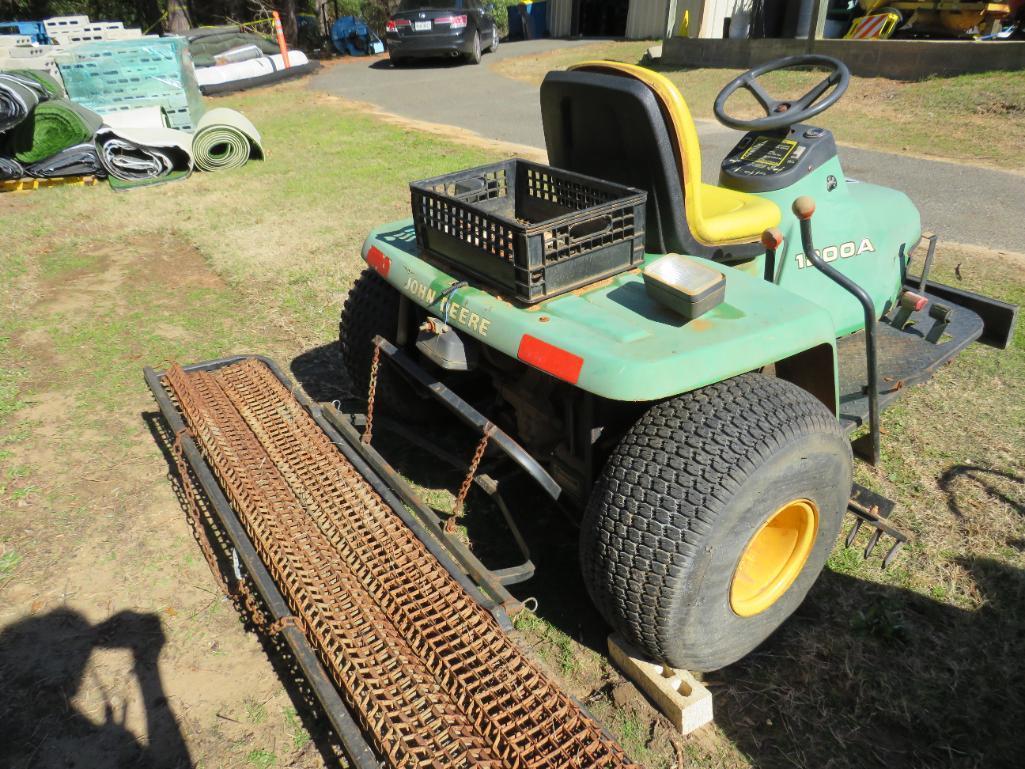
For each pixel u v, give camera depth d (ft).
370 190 24.99
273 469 9.59
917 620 8.47
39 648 8.34
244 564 8.75
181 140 27.37
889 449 11.19
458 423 11.96
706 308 7.25
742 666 8.07
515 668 6.88
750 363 7.13
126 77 30.14
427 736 6.47
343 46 66.03
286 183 26.16
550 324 7.48
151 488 10.89
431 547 8.00
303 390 13.30
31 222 22.25
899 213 11.87
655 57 48.80
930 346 11.60
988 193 22.76
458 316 8.34
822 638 8.34
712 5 53.01
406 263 9.39
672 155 8.08
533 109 38.55
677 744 7.25
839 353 11.44
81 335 15.39
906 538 8.91
